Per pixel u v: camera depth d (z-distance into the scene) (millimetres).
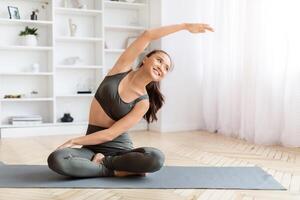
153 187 2170
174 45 4863
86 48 5066
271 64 3770
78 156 2311
